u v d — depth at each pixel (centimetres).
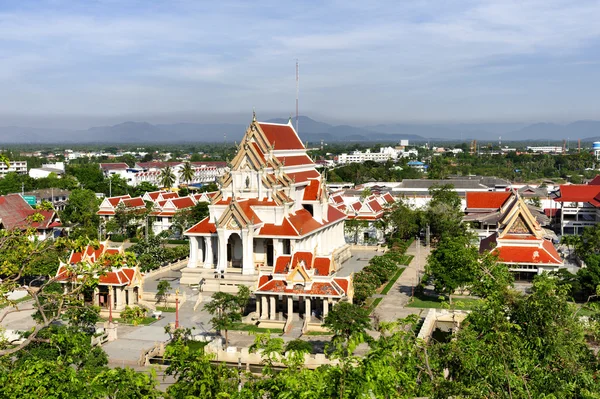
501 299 4659
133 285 10438
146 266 13488
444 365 4656
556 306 4541
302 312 10250
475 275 5484
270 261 12800
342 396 3569
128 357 8212
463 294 11481
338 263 14625
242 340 9019
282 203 12544
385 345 4412
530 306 4506
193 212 17725
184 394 4122
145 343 8875
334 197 19538
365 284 10688
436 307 10656
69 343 5616
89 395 4106
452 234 16575
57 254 10688
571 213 18888
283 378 3897
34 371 4206
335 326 8088
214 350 8031
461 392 4062
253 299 11212
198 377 4244
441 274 10594
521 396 4084
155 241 14750
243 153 12925
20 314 10288
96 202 19638
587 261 10931
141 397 4103
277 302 10206
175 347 4462
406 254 16100
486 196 19075
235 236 12900
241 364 7881
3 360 4866
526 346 4347
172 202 18738
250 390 4075
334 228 15350
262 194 12794
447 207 18025
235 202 12112
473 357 4294
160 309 10800
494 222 17350
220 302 9088
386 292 11894
